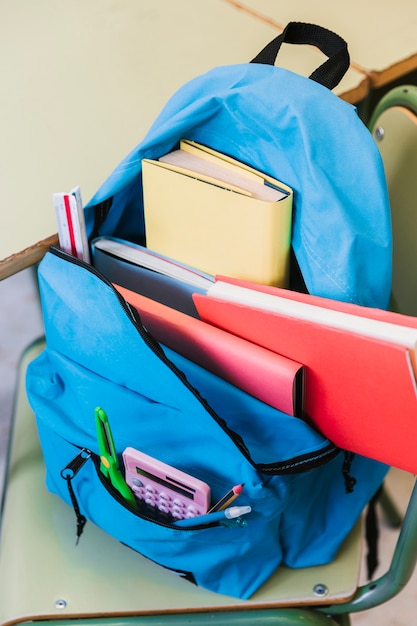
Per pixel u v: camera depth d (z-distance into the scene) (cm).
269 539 80
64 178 97
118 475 77
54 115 106
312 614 84
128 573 88
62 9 127
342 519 89
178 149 82
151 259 80
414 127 88
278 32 117
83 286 73
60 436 84
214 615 84
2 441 165
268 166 75
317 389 72
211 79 75
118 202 85
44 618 85
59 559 89
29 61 116
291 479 74
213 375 74
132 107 107
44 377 88
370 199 71
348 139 70
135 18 123
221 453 74
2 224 91
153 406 75
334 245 70
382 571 134
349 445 76
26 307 192
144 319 77
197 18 121
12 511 95
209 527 73
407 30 115
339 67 79
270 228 72
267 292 71
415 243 93
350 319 65
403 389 64
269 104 71
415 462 72
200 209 76
